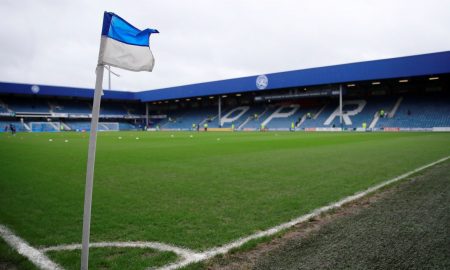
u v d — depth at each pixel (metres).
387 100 47.25
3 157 12.27
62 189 6.45
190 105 72.62
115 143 20.72
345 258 2.93
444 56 35.53
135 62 2.83
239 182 7.02
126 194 5.95
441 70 35.84
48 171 8.80
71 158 11.95
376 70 40.16
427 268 2.71
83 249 2.66
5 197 5.77
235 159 11.35
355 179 7.15
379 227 3.82
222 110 64.56
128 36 2.82
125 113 70.75
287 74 47.00
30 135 35.47
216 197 5.64
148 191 6.20
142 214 4.63
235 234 3.73
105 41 2.63
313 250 3.16
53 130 58.03
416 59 37.28
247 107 62.47
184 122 65.44
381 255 2.98
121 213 4.69
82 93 61.12
